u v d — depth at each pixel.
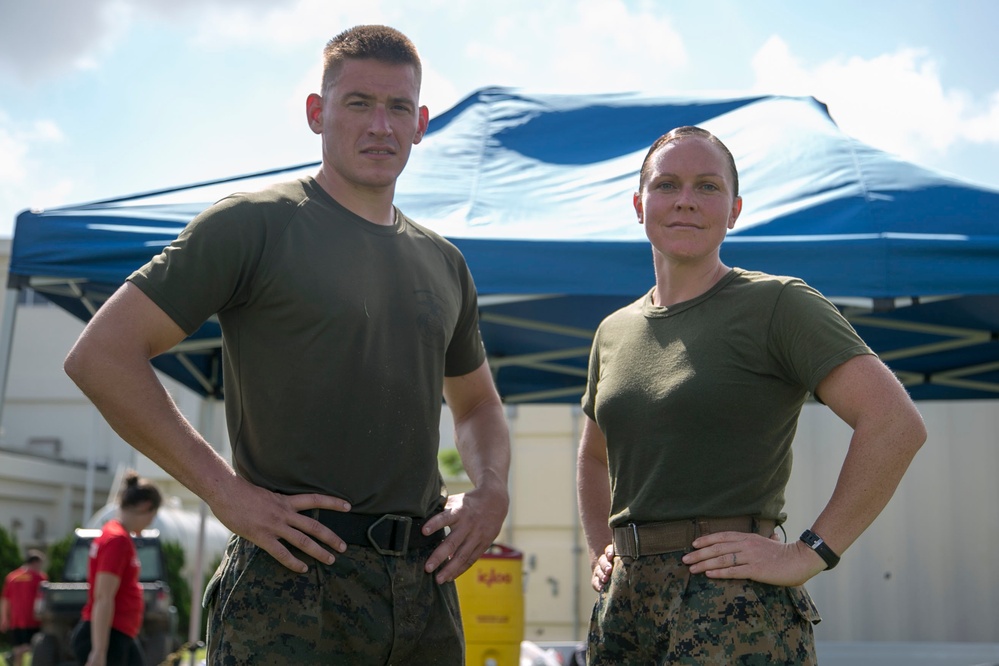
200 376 5.75
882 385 1.94
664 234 2.20
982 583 8.27
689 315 2.17
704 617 1.92
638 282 3.60
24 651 10.54
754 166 4.25
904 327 4.59
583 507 2.49
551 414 11.45
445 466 13.57
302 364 1.96
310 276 1.98
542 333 5.01
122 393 1.83
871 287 3.48
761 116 4.83
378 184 2.11
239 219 1.97
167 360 5.51
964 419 8.55
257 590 1.88
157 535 9.89
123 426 1.84
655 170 2.23
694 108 5.07
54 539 19.80
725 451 2.04
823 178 3.93
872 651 6.85
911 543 8.50
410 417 2.05
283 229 2.01
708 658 1.89
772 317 2.04
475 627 3.95
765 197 3.95
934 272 3.47
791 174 4.07
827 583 8.61
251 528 1.85
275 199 2.04
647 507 2.08
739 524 2.02
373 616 1.93
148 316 1.88
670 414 2.08
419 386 2.07
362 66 2.11
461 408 2.54
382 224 2.17
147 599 7.62
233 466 2.07
